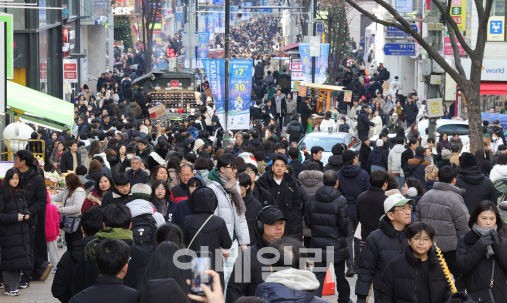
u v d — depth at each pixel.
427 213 15.73
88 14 82.38
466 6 58.66
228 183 15.27
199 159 20.72
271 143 30.73
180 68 95.12
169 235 11.80
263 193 18.25
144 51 105.31
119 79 77.12
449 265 15.72
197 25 129.88
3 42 31.09
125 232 11.73
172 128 46.47
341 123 48.78
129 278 11.67
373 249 13.19
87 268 12.05
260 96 73.81
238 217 15.33
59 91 62.19
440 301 11.62
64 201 20.78
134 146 28.22
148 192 13.94
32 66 51.28
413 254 11.62
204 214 13.43
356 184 20.23
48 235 20.47
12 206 18.14
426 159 30.61
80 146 30.78
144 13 103.94
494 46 58.81
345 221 16.78
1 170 22.89
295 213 18.67
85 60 85.50
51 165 33.03
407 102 61.31
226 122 38.19
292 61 67.75
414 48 54.00
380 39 114.50
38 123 36.94
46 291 19.08
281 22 139.00
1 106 31.12
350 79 79.50
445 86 34.16
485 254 12.73
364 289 13.17
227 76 38.16
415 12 70.56
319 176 19.84
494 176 24.16
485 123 40.38
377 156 33.91
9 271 18.44
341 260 16.89
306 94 63.47
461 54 58.47
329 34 82.69
